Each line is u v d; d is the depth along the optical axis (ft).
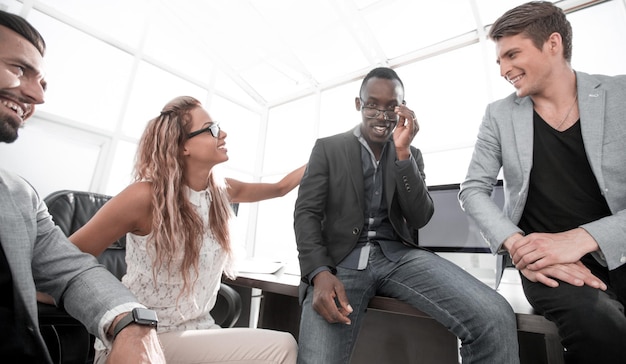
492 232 2.80
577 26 7.02
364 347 5.08
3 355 1.84
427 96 9.11
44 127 7.07
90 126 7.70
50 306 2.70
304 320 2.82
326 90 11.44
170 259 3.04
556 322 2.16
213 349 2.74
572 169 2.83
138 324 1.89
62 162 7.30
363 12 8.89
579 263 2.36
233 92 12.09
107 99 8.16
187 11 9.73
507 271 4.80
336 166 3.67
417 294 2.80
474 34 8.29
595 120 2.72
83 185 7.63
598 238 2.30
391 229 3.58
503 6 7.57
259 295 5.73
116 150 8.17
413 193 3.34
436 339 4.62
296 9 9.39
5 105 2.04
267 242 11.42
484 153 3.42
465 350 2.45
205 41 10.70
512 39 2.97
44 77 2.28
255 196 4.94
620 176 2.56
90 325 1.98
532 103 3.19
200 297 3.34
